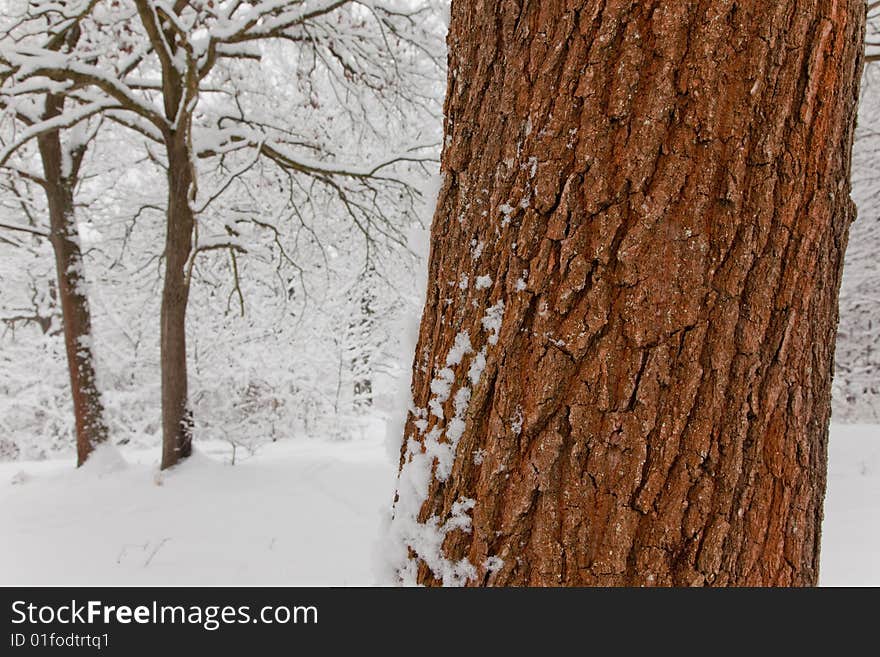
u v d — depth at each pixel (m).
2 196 11.12
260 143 6.30
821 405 0.96
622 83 0.87
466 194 1.04
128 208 9.95
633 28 0.87
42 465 9.30
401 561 1.03
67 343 7.77
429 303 1.12
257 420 11.45
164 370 7.05
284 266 9.62
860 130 10.95
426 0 7.23
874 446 7.93
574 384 0.88
